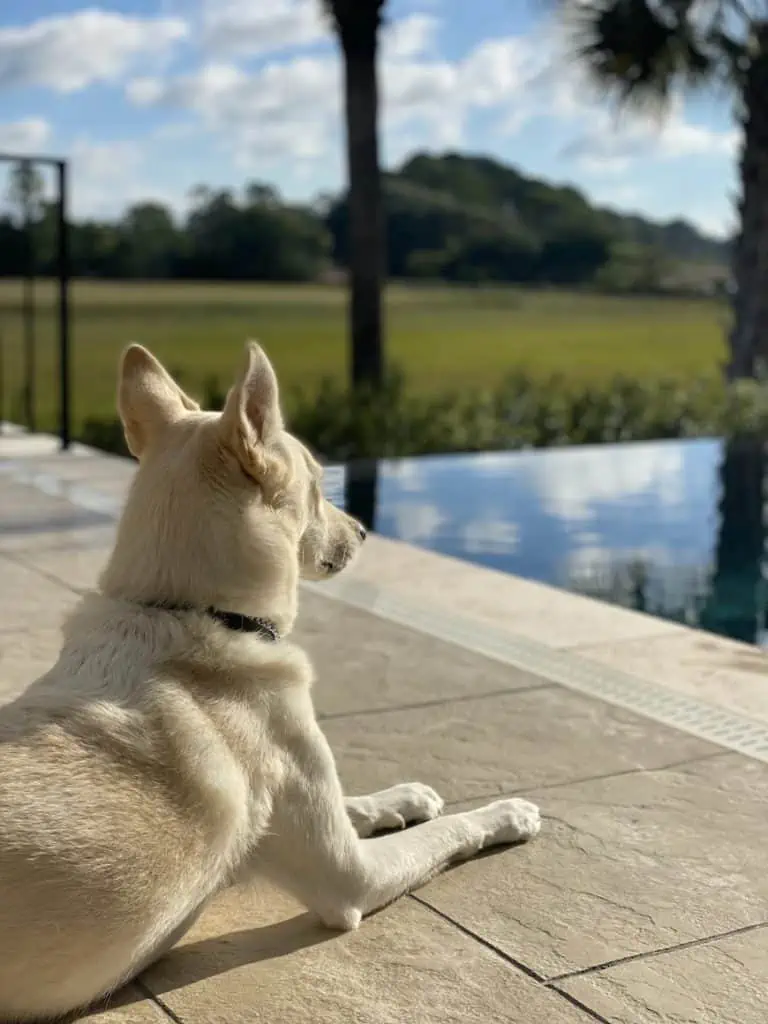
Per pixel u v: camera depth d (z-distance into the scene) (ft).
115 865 4.97
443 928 6.31
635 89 35.53
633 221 109.70
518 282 106.01
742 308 37.78
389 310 89.51
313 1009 5.53
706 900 6.61
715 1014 5.52
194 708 5.57
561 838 7.39
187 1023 5.40
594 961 5.98
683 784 8.21
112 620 5.80
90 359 55.83
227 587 5.89
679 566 20.08
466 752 8.78
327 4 33.01
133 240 83.92
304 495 6.33
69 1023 5.34
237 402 5.78
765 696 10.03
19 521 17.12
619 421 34.09
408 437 31.24
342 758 8.64
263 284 88.89
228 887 5.94
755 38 35.55
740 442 33.27
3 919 4.71
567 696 10.02
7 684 10.08
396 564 15.16
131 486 6.17
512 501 25.14
